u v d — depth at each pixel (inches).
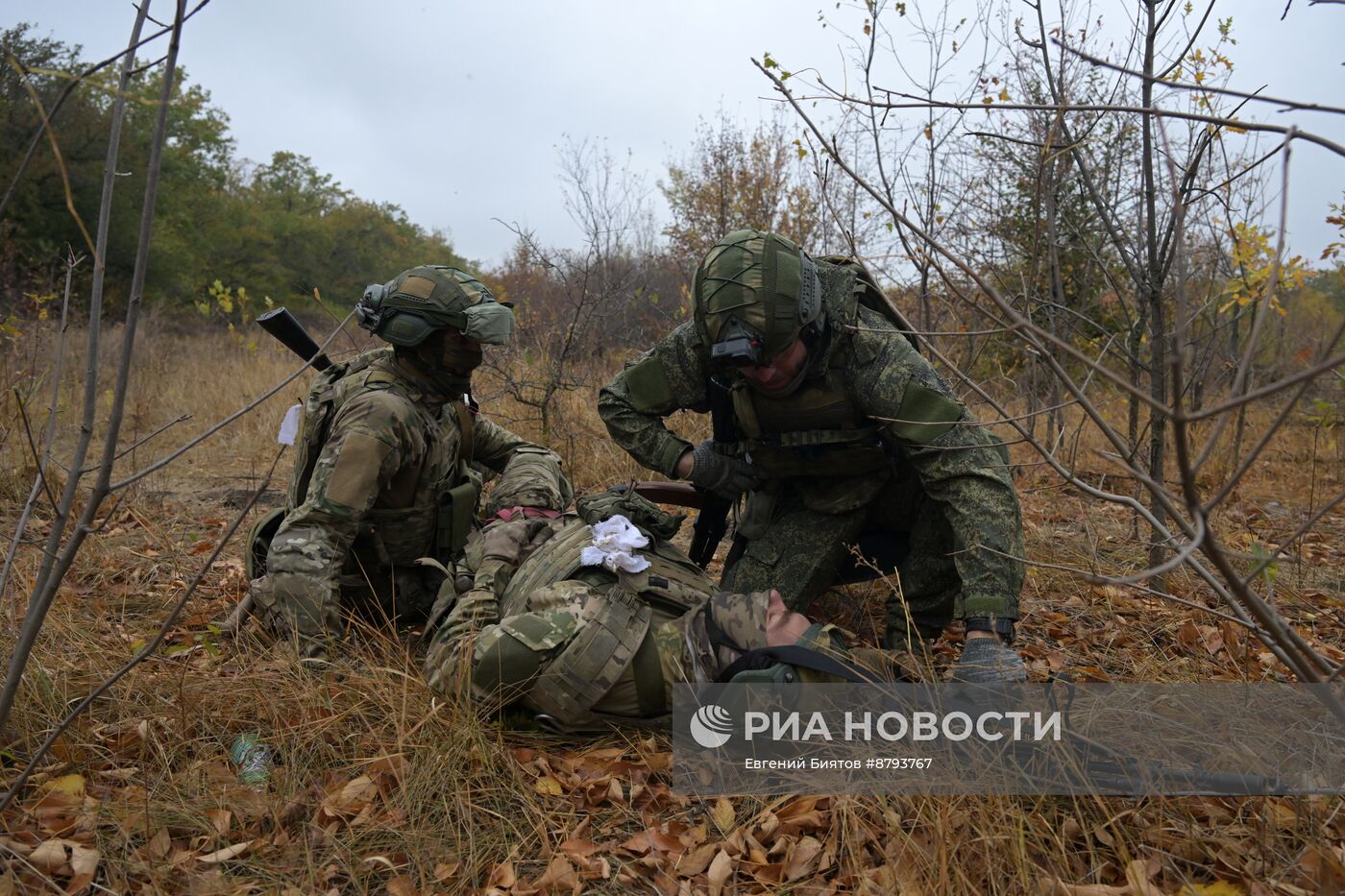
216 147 1236.5
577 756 99.6
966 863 76.1
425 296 117.5
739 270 106.0
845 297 111.6
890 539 132.1
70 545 77.3
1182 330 51.9
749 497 131.6
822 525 126.1
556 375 229.9
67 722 80.7
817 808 89.8
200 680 106.0
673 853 84.7
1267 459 247.0
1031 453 227.6
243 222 1278.3
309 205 1637.6
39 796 87.7
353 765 94.8
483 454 141.9
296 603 112.4
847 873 79.3
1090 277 248.5
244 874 80.4
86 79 64.2
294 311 1202.0
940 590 124.7
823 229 295.7
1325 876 73.8
